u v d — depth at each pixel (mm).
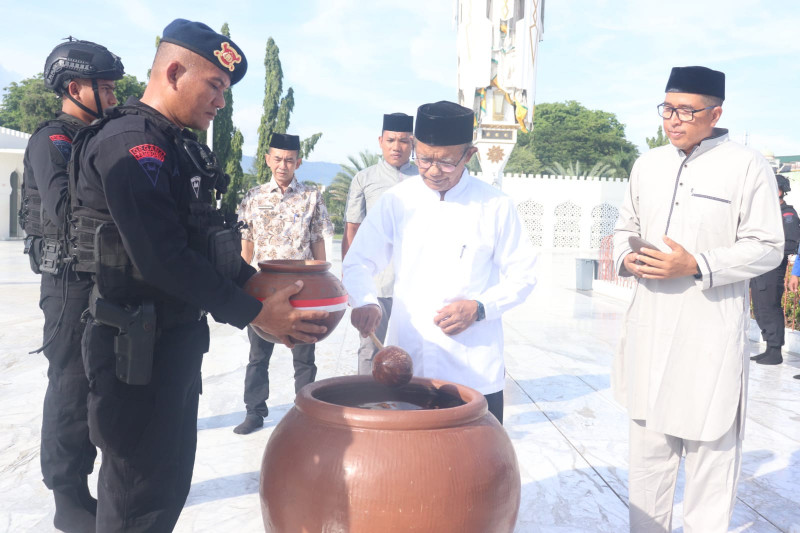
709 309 2521
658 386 2588
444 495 1604
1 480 3457
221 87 2051
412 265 2594
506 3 13758
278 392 5332
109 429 1993
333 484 1630
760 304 7039
